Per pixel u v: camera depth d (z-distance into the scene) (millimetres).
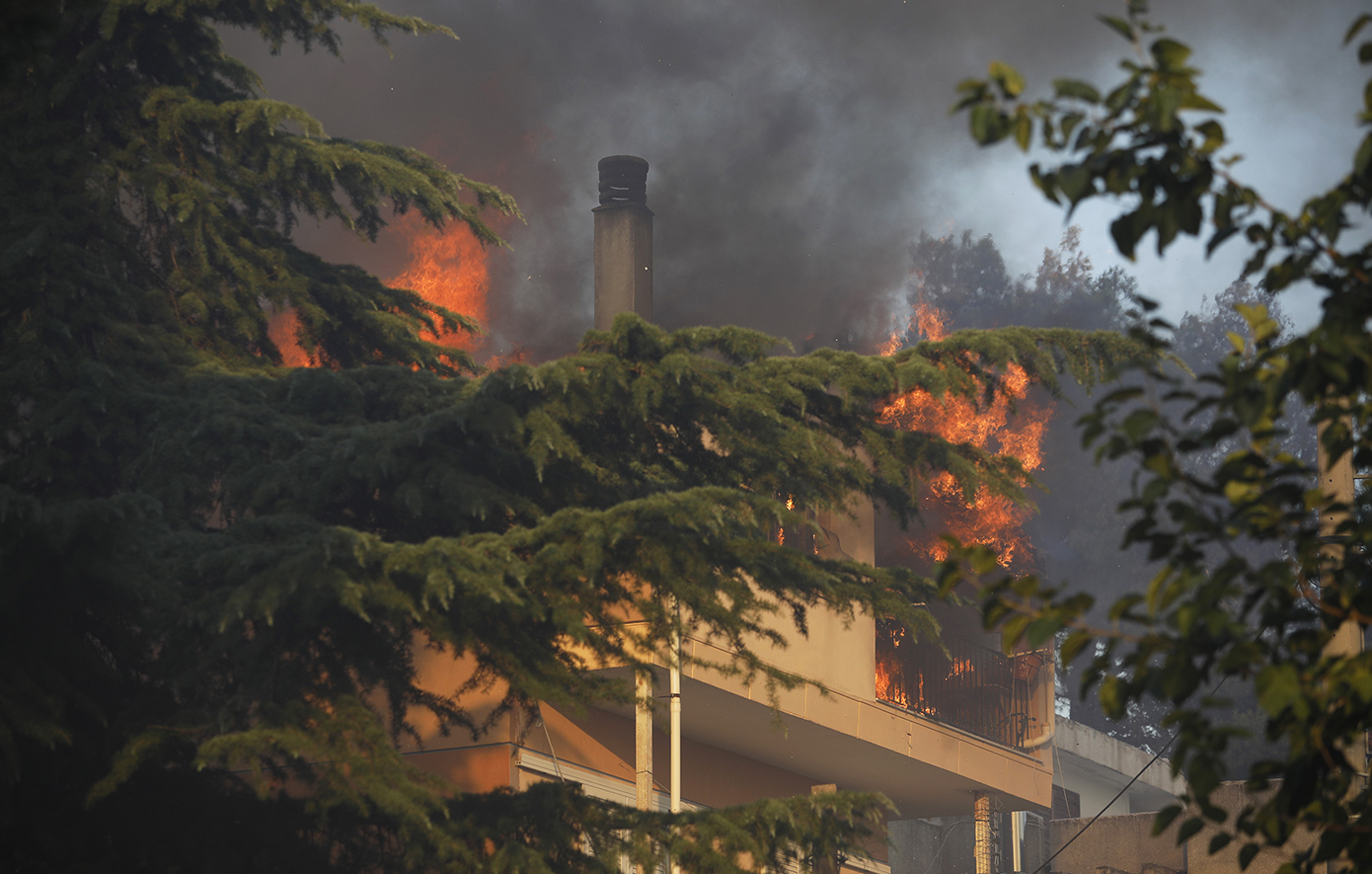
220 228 21922
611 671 25359
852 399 18688
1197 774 6102
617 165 39375
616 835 18953
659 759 30109
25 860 17266
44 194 20469
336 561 16219
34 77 21562
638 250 39062
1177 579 6102
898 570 19359
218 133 22094
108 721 18531
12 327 19766
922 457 19250
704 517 16156
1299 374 6340
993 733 37875
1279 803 6391
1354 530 6539
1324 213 6402
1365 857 6461
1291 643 6410
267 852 18234
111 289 20109
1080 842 49031
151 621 17766
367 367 20766
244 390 20188
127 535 16266
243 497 18906
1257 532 6363
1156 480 6262
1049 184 6348
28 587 17188
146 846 18000
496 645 17562
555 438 17641
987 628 6281
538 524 17016
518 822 18719
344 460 18266
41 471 18688
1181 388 6375
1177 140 6344
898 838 49125
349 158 21766
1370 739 14367
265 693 16250
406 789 15633
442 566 15688
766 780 33969
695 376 18328
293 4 23375
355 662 18000
